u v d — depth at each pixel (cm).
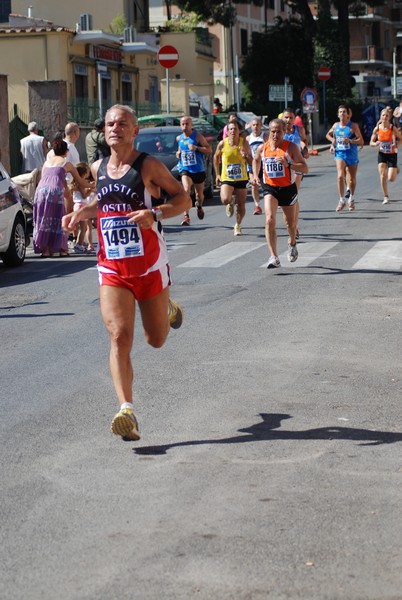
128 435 908
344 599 611
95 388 1133
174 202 918
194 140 2723
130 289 928
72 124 2336
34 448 920
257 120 3241
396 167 3212
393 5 15988
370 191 3744
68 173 2327
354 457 877
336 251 2180
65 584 637
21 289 1858
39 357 1299
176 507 765
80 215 942
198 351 1302
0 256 2162
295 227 1945
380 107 8731
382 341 1342
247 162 2472
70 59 5281
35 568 661
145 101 6588
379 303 1603
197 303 1633
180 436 945
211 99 7688
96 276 1984
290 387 1117
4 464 876
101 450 909
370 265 1973
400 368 1200
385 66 15838
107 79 5859
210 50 8412
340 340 1349
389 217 2827
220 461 871
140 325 1473
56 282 1928
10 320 1562
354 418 998
